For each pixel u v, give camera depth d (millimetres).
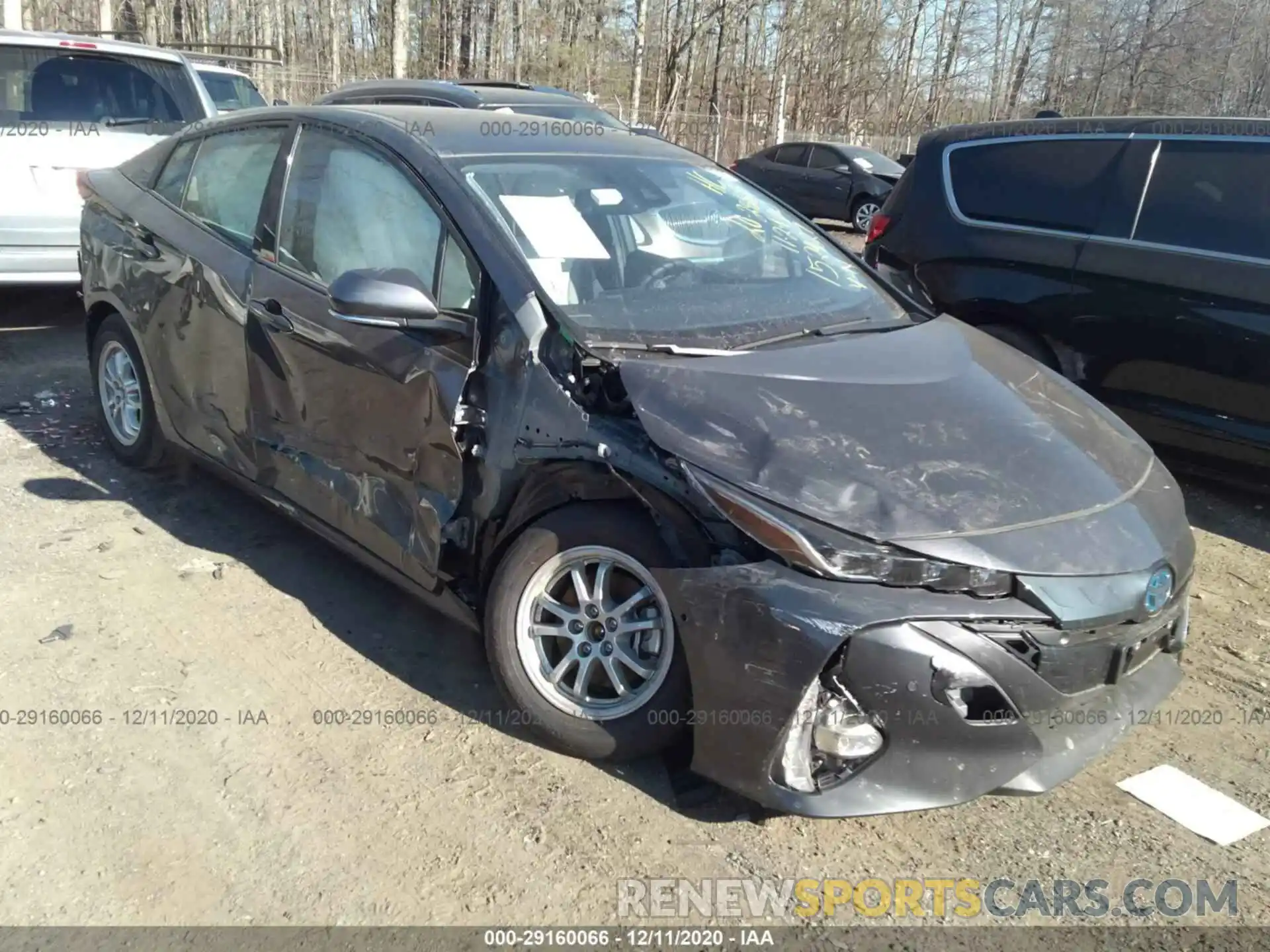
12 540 4355
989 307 6039
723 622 2705
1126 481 3123
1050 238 5832
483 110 4332
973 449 2967
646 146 4316
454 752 3170
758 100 32406
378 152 3791
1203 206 5379
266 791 2975
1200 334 5258
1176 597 2996
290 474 3945
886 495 2742
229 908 2568
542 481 3111
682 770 3127
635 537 2924
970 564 2643
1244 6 32906
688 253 3836
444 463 3338
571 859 2762
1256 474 5312
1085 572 2727
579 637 3074
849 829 2926
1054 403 3434
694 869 2748
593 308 3346
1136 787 3164
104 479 5027
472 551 3309
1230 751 3363
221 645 3693
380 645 3736
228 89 14789
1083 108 35625
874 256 6680
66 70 7145
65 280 6945
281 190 4117
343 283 3266
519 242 3404
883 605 2609
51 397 6172
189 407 4508
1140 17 34531
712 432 2865
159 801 2926
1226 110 33469
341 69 30906
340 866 2713
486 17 28672
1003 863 2820
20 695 3357
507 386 3195
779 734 2660
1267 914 2658
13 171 6660
